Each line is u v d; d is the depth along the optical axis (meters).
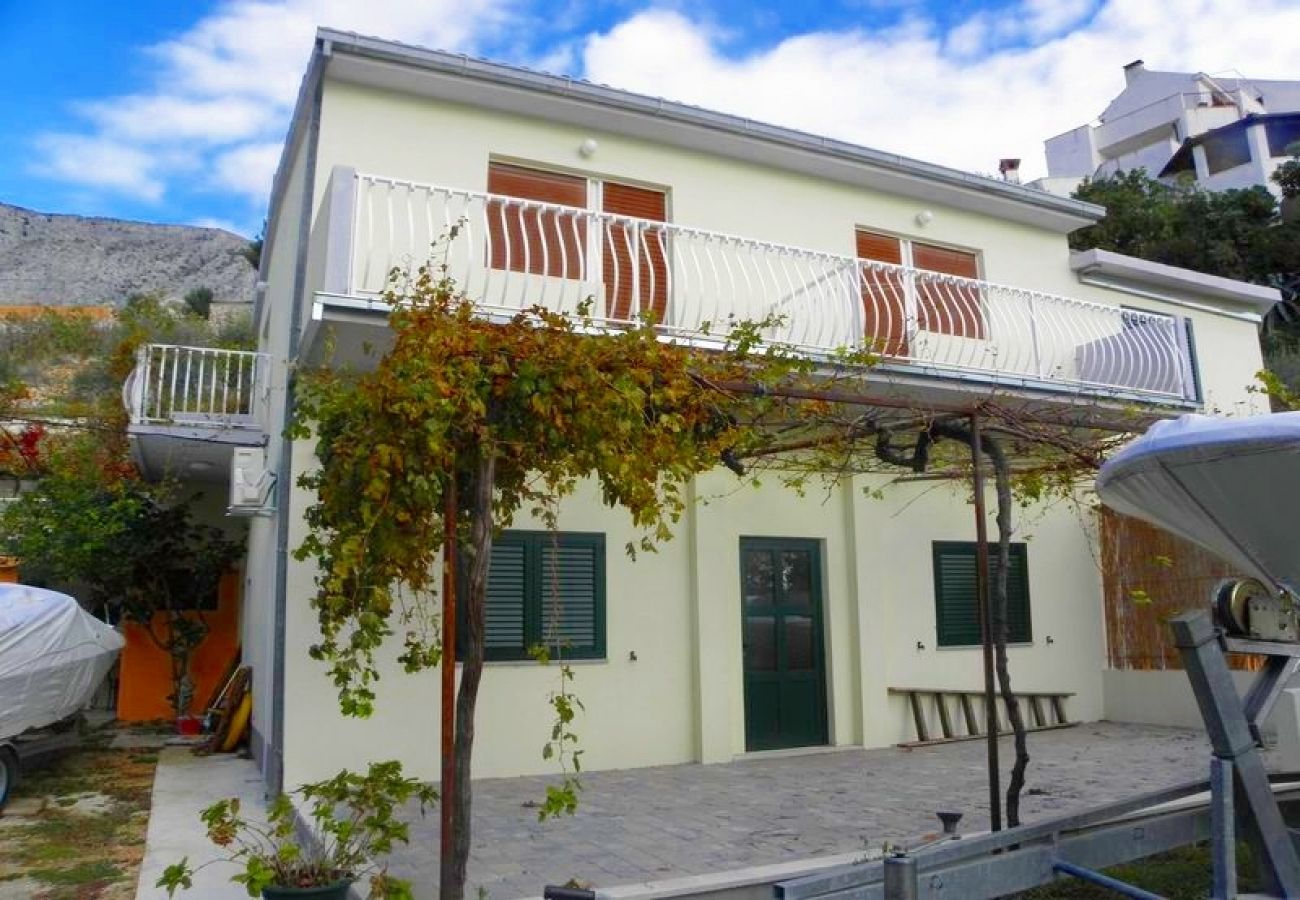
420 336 4.12
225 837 4.25
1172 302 13.34
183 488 13.50
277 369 9.52
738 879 4.96
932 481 10.70
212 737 10.46
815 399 5.88
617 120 9.25
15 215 56.81
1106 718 11.91
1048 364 11.34
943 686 10.70
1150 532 11.68
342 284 6.56
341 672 4.30
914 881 3.09
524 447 4.31
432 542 4.34
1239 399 13.75
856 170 10.55
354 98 8.29
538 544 8.68
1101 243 28.17
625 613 8.97
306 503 7.54
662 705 8.99
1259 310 14.36
